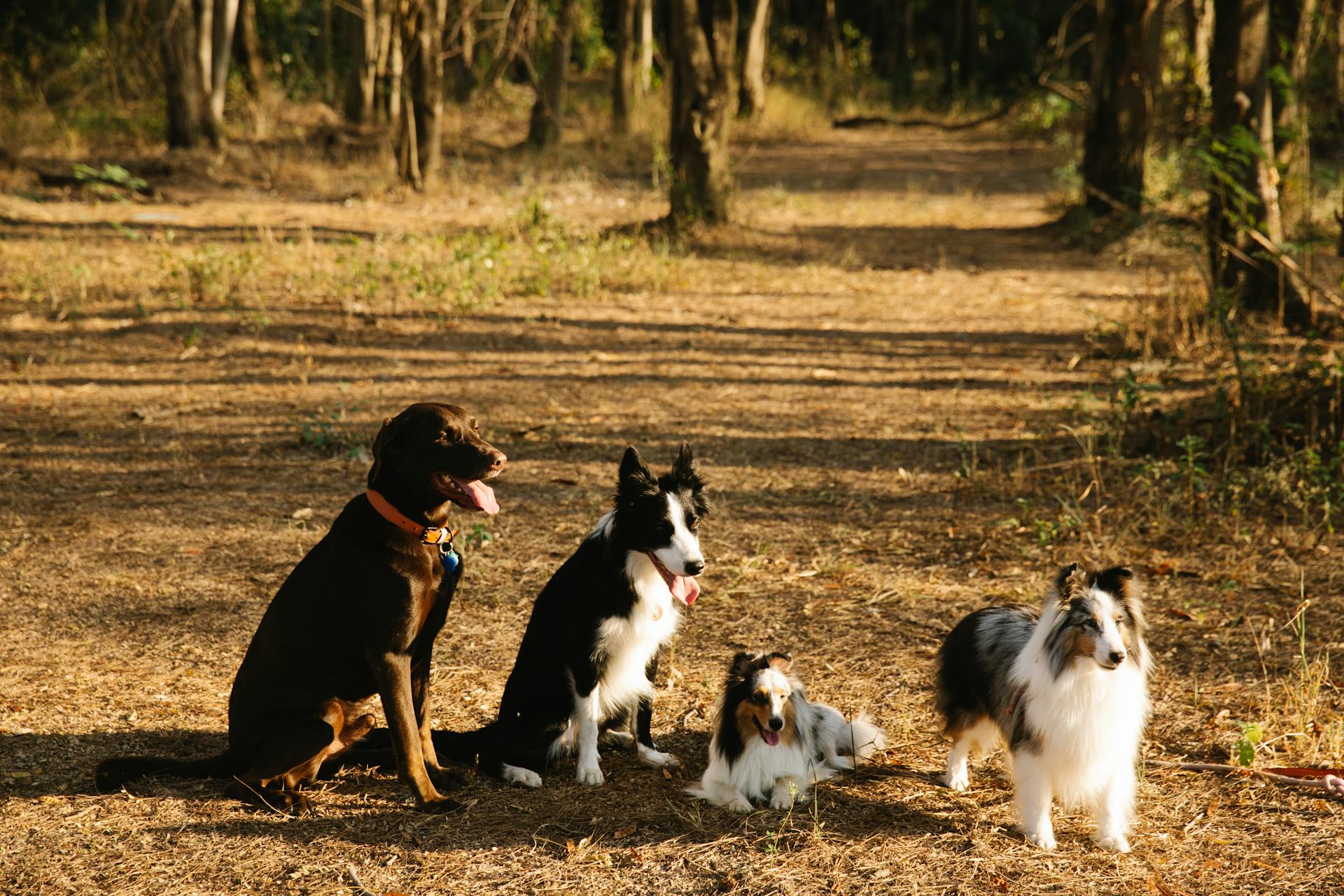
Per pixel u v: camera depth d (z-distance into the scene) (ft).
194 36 76.02
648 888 13.16
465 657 19.69
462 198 69.05
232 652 19.79
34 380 35.70
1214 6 37.93
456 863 13.67
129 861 13.64
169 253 49.67
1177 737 16.60
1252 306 38.83
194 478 28.37
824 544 24.31
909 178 85.30
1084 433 30.32
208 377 36.42
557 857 13.82
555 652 15.93
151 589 22.20
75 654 19.56
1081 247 57.00
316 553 15.15
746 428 32.14
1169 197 41.96
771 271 52.21
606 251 52.24
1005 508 25.91
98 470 28.89
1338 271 43.88
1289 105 38.60
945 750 16.66
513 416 33.04
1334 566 22.11
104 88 93.09
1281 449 27.73
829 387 35.94
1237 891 12.93
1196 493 25.27
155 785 15.38
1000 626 14.97
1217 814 14.60
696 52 55.93
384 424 14.89
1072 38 146.30
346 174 75.56
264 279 47.75
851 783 15.67
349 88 93.15
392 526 14.78
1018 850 13.84
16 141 77.25
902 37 169.99
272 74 108.58
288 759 14.96
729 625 20.81
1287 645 19.17
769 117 116.16
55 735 16.79
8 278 46.24
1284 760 15.83
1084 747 13.41
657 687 18.71
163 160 73.26
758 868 13.50
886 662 19.26
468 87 114.32
